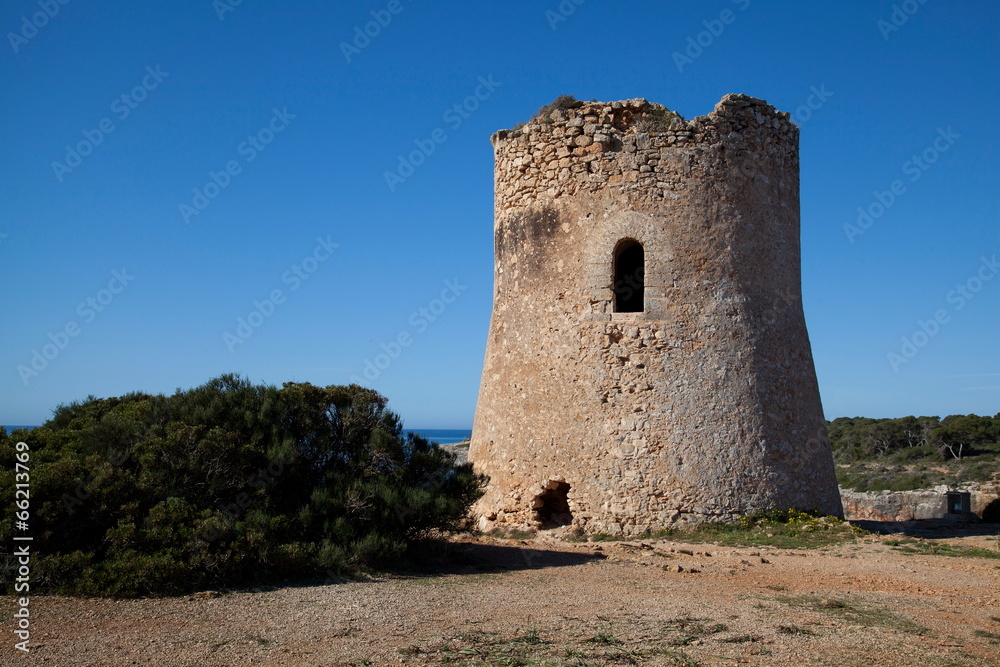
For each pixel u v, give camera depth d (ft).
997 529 47.57
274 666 19.06
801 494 45.09
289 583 28.35
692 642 21.49
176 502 28.25
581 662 19.62
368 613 24.12
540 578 30.83
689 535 41.57
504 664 19.40
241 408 33.88
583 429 44.88
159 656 19.63
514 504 46.32
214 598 25.67
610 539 42.14
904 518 71.36
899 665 19.79
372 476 34.22
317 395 35.86
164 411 34.14
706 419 43.60
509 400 48.14
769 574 32.04
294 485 32.96
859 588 29.40
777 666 19.57
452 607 25.20
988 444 138.00
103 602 24.72
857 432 172.76
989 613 25.45
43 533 26.45
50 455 31.40
